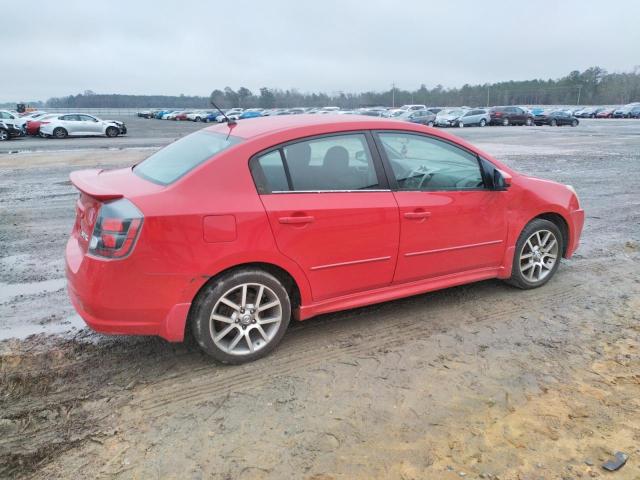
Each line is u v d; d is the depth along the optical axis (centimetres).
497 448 261
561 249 487
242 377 326
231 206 313
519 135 2784
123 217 292
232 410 291
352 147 363
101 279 294
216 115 5800
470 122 4003
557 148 1936
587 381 323
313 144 349
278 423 280
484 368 338
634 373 332
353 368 338
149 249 294
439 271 408
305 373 331
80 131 2844
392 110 5069
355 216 353
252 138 333
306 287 350
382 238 368
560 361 347
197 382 320
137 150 1891
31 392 307
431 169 396
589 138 2516
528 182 450
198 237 304
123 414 287
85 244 314
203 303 316
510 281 468
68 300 449
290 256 335
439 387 315
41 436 269
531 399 303
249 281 327
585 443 265
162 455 255
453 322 407
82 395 305
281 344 369
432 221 389
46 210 818
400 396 306
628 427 278
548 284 489
